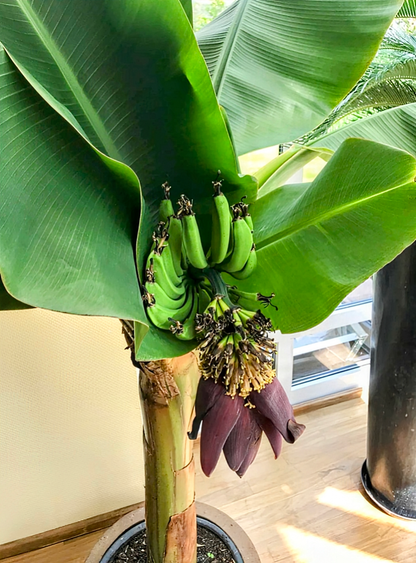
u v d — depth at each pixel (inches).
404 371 46.3
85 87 20.4
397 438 49.8
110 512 55.0
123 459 52.6
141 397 30.1
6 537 51.0
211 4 45.8
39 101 17.4
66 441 48.7
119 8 18.1
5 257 15.9
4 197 16.7
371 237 24.3
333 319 68.1
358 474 60.4
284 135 28.1
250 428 21.7
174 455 31.8
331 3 27.6
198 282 26.3
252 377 20.5
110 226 21.8
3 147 16.8
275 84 28.5
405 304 44.0
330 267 25.3
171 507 34.2
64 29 18.8
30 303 16.3
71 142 18.8
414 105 34.5
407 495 53.0
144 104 21.5
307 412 70.5
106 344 45.9
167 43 19.0
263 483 59.2
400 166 22.0
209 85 20.0
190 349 23.9
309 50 28.1
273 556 50.6
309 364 72.8
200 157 23.6
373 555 50.7
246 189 25.4
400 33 39.2
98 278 19.3
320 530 53.4
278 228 27.0
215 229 23.4
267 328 22.1
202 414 21.5
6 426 45.4
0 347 41.8
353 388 72.9
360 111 44.6
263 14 29.0
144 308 22.2
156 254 22.1
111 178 20.7
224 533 43.1
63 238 18.8
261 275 27.3
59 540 53.1
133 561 41.3
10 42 18.5
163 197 25.4
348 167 24.1
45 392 45.4
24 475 48.4
